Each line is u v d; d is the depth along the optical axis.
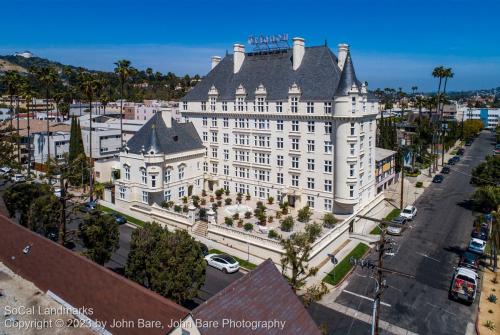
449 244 61.00
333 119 64.81
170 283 34.53
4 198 56.12
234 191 79.88
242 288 26.39
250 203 74.94
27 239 44.94
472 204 81.94
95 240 43.97
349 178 64.88
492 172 90.00
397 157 99.62
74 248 54.91
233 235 57.31
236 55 80.69
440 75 121.75
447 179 105.50
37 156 107.19
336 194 66.25
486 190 75.19
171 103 178.88
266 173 75.00
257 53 80.62
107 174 89.25
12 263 46.31
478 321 40.72
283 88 72.00
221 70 84.12
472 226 68.94
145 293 30.89
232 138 78.69
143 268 36.84
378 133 131.00
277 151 72.81
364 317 41.12
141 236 37.62
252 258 53.88
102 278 34.75
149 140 71.19
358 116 63.22
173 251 36.00
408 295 45.62
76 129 94.12
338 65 70.88
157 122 75.38
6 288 41.69
